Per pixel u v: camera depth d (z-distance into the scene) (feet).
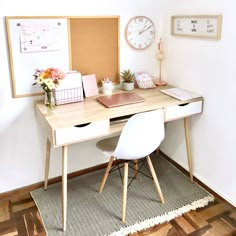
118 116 6.11
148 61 8.39
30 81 6.82
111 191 7.61
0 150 6.97
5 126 6.86
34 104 6.98
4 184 7.29
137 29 7.87
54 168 7.86
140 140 6.01
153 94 7.48
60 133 5.56
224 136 6.70
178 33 7.55
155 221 6.51
